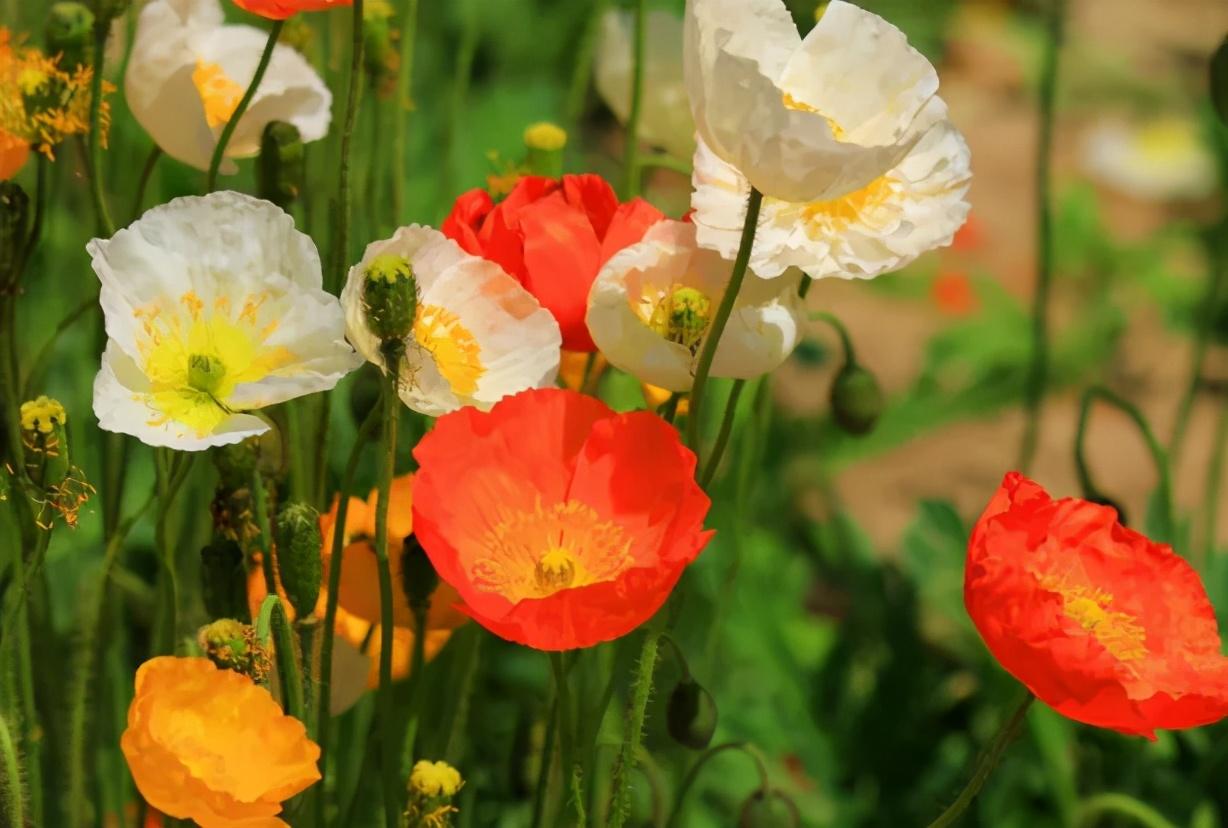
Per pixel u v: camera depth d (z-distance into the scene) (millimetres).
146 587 1466
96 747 1440
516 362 1317
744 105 1257
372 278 1258
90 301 1387
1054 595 1267
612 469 1295
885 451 2641
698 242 1299
